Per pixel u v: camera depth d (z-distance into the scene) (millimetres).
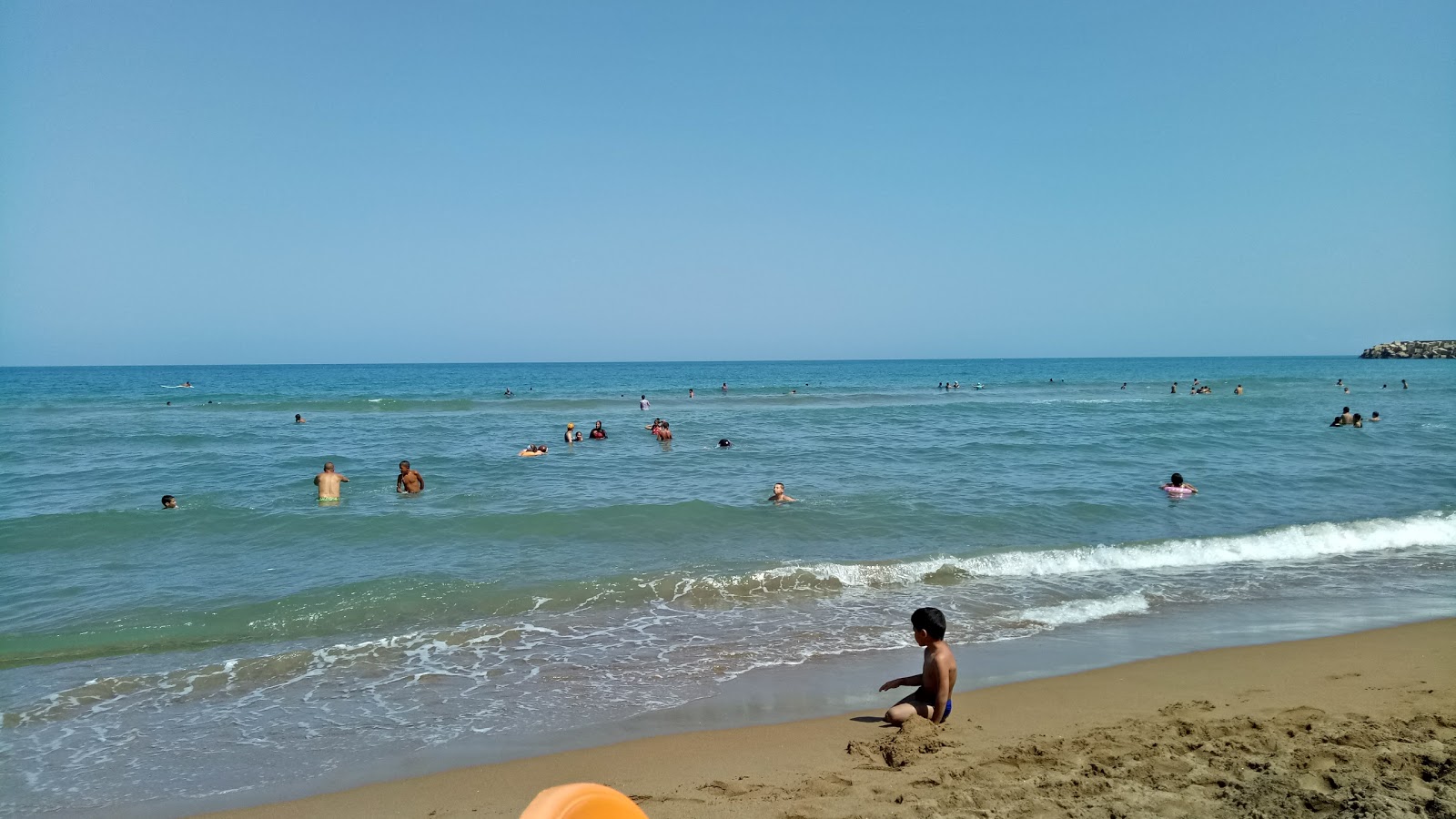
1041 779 4754
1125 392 63125
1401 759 4840
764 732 5949
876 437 28141
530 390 69188
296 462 21734
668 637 8273
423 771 5445
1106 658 7527
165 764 5613
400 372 144500
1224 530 13367
